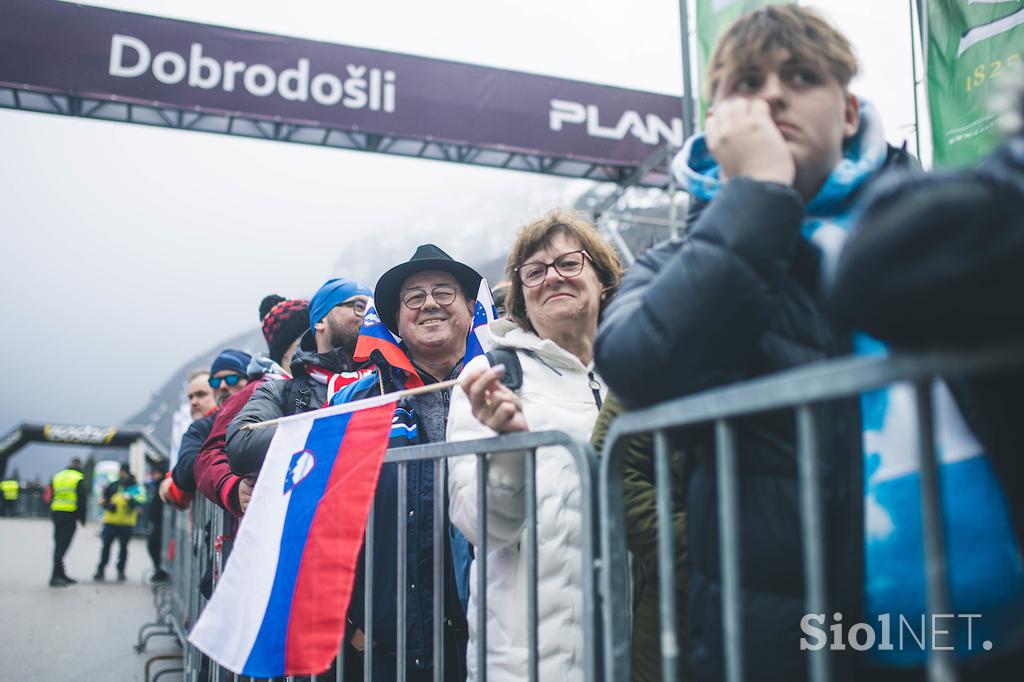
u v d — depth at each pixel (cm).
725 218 110
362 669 239
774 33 125
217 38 927
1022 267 70
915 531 104
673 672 116
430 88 989
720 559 114
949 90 393
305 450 204
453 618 222
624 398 123
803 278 119
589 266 207
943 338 76
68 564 1346
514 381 192
